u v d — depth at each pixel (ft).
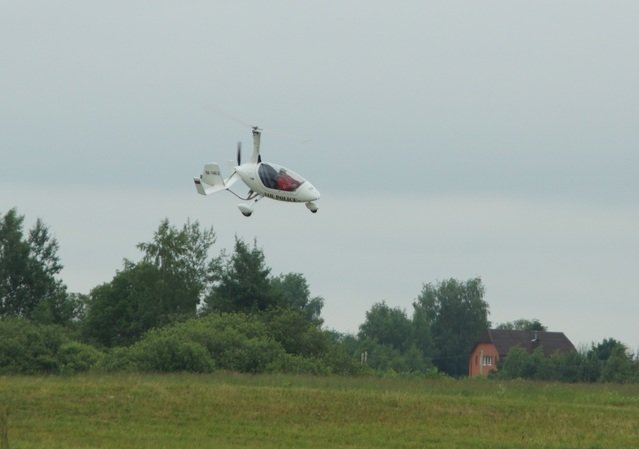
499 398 528.63
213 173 508.12
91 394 489.26
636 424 449.48
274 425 429.79
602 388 590.14
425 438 407.23
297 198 486.79
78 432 403.13
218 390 518.37
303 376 643.45
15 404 459.32
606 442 407.03
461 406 487.61
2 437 370.73
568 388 587.68
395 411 469.57
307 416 451.94
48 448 368.07
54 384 526.57
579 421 453.99
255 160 495.82
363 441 398.83
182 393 502.38
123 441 386.32
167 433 406.00
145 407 461.78
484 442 400.26
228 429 418.10
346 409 470.80
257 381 590.55
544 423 447.42
